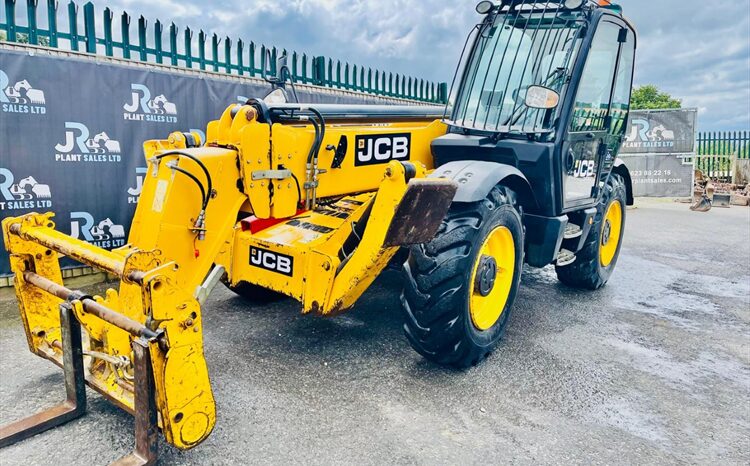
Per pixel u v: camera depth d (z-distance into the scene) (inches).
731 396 119.9
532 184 143.4
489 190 120.8
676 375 129.6
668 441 101.4
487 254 133.9
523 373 126.9
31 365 122.6
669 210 431.2
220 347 135.3
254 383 117.3
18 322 148.4
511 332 153.5
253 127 116.4
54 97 172.6
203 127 211.2
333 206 140.6
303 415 105.2
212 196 115.0
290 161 123.5
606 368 131.7
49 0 176.7
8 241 108.5
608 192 191.9
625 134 191.6
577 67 143.1
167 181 111.1
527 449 97.0
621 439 101.4
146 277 78.2
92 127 181.5
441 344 119.4
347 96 285.6
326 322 153.8
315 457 92.3
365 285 118.9
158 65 199.0
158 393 81.7
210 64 220.7
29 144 169.5
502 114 148.6
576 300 186.7
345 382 119.2
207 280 110.3
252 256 127.1
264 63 239.0
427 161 156.2
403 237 107.7
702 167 607.5
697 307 182.9
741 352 144.7
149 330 81.2
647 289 203.8
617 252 212.1
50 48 172.1
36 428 95.3
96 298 96.8
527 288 199.3
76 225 182.1
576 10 145.9
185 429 83.2
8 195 167.5
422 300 116.0
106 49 190.1
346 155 133.3
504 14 153.8
